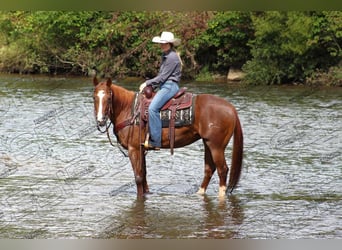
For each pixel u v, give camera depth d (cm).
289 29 3419
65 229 1030
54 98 2792
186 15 3816
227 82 3641
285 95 2970
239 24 3747
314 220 1091
